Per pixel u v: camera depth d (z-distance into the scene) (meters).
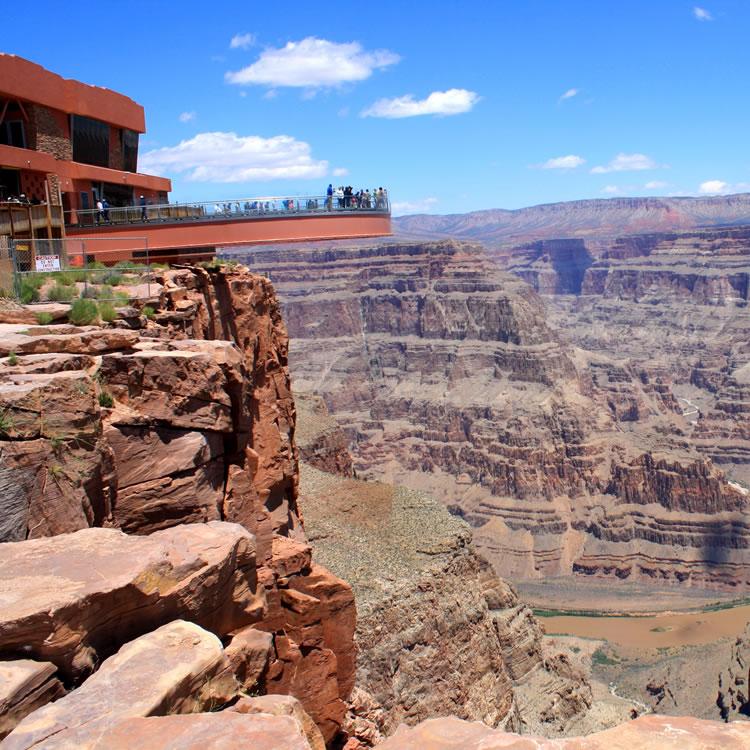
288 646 21.67
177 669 11.30
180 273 33.81
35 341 19.47
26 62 44.75
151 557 13.19
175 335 28.08
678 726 9.70
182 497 18.89
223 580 14.30
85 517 16.34
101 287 30.05
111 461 17.59
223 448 20.75
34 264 31.95
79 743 9.65
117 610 12.50
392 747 9.88
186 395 19.55
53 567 12.84
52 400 16.27
